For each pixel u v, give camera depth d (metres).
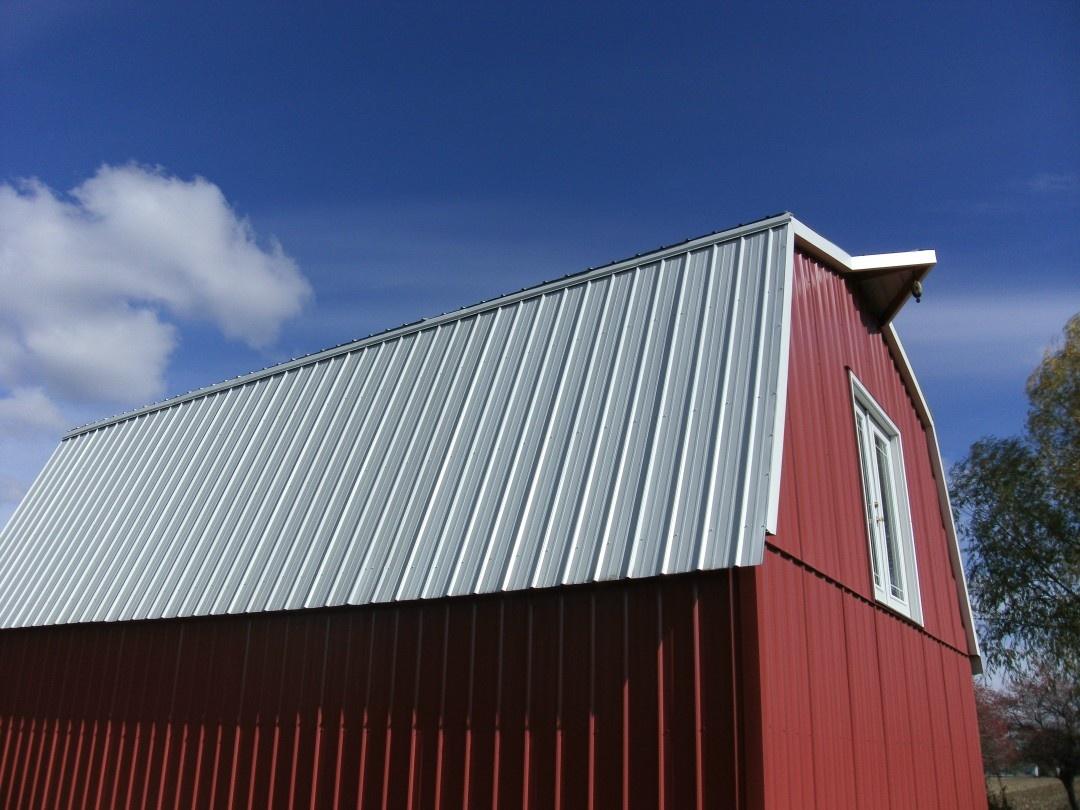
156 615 7.75
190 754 7.43
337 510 7.31
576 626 5.59
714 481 5.32
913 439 9.90
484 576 5.76
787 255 6.42
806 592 5.85
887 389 9.11
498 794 5.56
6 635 9.80
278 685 7.04
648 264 7.24
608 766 5.19
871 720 6.68
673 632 5.21
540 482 6.12
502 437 6.72
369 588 6.36
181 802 7.31
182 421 10.33
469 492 6.49
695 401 5.86
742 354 5.94
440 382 7.80
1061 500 18.59
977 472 19.62
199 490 8.93
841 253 7.88
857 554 7.08
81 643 8.87
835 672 6.09
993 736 28.55
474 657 5.98
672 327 6.51
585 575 5.30
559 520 5.77
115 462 10.65
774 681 5.02
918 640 8.59
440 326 8.50
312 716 6.71
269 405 9.36
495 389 7.23
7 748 9.14
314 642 6.95
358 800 6.21
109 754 8.09
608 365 6.61
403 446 7.42
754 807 4.62
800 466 6.20
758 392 5.62
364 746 6.32
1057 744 24.33
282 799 6.64
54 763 8.59
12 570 10.22
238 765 7.04
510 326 7.78
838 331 7.86
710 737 4.89
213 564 7.82
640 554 5.21
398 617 6.49
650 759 5.05
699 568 4.91
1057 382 19.14
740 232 6.88
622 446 5.93
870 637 7.06
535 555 5.64
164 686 7.89
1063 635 18.05
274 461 8.47
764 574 5.18
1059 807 24.77
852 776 6.05
